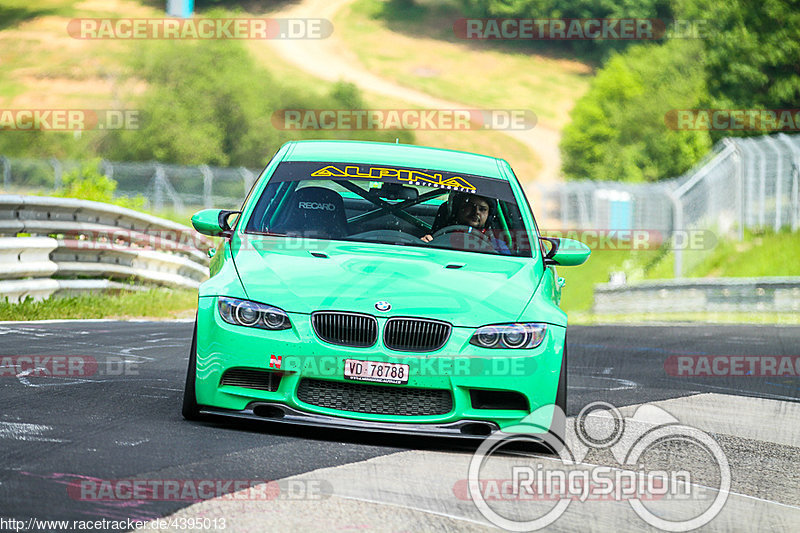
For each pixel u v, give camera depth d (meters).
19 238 37.75
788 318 69.00
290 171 22.50
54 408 18.81
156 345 30.72
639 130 185.88
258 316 17.72
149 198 120.75
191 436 17.02
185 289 54.84
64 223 41.69
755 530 14.45
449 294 18.34
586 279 105.50
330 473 15.20
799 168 95.50
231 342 17.67
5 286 36.91
